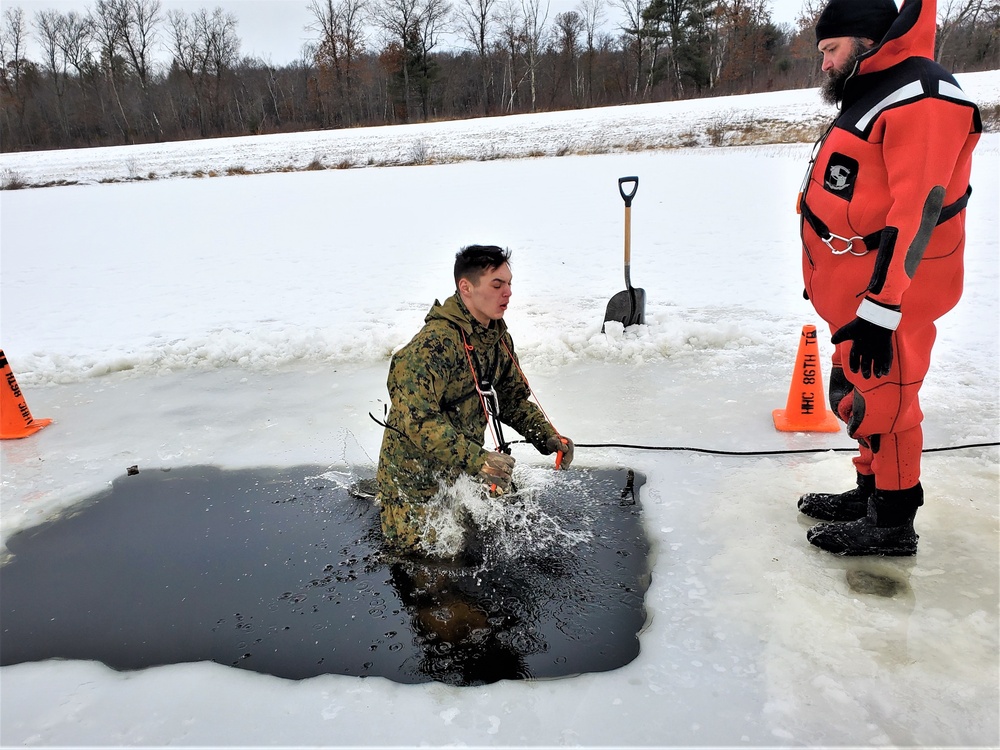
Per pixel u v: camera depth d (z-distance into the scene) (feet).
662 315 20.48
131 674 8.32
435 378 9.05
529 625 8.73
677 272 28.81
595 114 139.74
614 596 9.20
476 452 8.79
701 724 7.06
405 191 69.10
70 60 259.60
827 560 9.41
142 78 255.70
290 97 253.65
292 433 15.05
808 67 194.39
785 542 9.87
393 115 225.97
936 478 11.19
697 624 8.44
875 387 8.32
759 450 12.85
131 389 18.54
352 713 7.48
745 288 25.30
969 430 12.84
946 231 7.91
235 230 51.19
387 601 9.34
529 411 10.57
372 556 10.37
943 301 8.18
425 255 36.94
